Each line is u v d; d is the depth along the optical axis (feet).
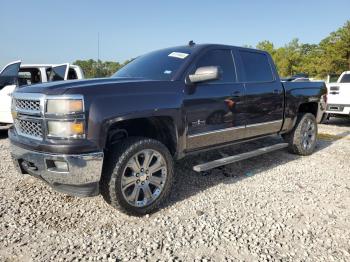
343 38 165.89
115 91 10.48
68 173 9.64
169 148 12.60
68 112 9.53
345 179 15.31
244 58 15.53
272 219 11.03
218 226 10.50
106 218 10.98
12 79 24.81
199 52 13.46
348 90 29.96
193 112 12.55
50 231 10.05
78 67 28.94
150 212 11.46
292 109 18.03
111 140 11.44
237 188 13.92
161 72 13.01
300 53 231.30
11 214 11.08
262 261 8.68
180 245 9.37
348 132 28.73
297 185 14.39
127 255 8.84
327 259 8.84
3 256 8.70
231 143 14.92
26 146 10.35
